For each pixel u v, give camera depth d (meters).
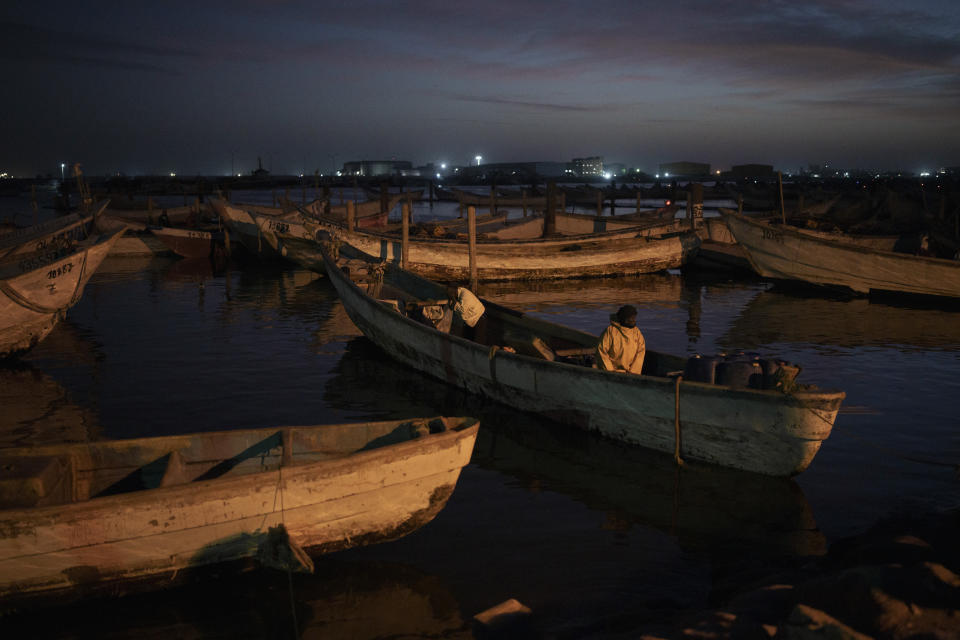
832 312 16.12
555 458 7.22
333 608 4.45
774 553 5.14
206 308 16.19
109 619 4.32
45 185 138.12
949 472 6.66
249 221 24.34
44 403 8.88
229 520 4.42
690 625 3.57
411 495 4.96
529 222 28.64
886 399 9.02
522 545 5.30
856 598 3.41
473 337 10.66
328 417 8.45
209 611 4.42
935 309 16.62
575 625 4.03
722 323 14.66
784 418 6.11
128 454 5.21
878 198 27.30
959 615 3.23
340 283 13.25
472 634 4.11
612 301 17.91
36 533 4.01
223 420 8.27
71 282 11.56
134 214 35.09
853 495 6.17
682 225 24.91
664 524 5.67
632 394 7.18
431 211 63.62
